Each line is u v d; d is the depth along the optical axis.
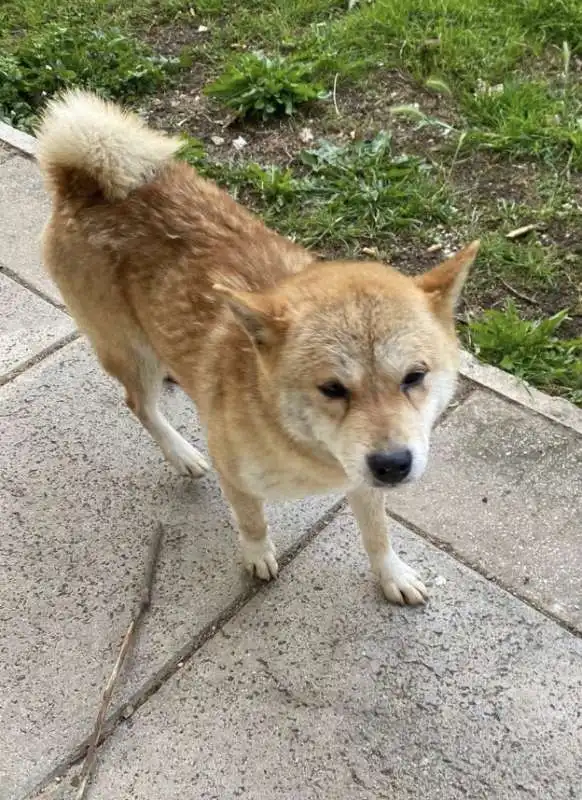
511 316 0.99
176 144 0.80
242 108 1.33
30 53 1.46
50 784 0.66
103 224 0.77
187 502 0.86
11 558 0.82
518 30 1.41
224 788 0.66
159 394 0.93
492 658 0.72
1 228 1.18
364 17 1.47
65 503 0.87
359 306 0.60
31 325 1.05
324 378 0.59
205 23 1.55
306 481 0.68
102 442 0.92
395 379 0.59
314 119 1.34
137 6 1.59
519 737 0.67
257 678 0.72
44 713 0.70
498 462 0.87
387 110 1.34
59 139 0.75
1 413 0.95
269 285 0.71
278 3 1.56
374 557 0.76
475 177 1.21
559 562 0.78
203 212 0.76
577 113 1.27
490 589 0.77
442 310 0.64
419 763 0.66
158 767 0.67
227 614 0.77
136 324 0.80
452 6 1.46
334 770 0.66
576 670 0.71
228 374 0.67
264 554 0.78
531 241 1.11
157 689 0.72
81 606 0.78
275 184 1.20
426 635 0.74
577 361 0.96
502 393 0.93
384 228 1.16
